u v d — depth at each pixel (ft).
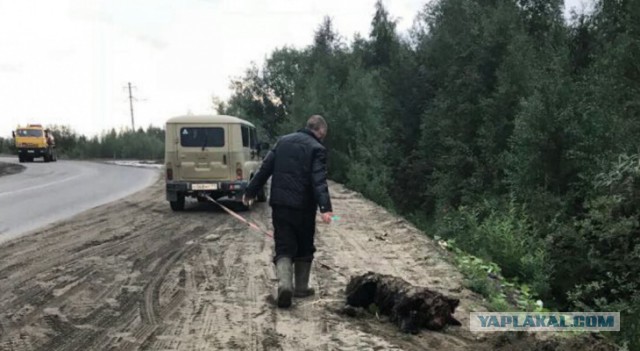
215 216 42.04
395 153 107.34
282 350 13.57
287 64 170.40
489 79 82.53
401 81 116.57
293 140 17.65
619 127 48.39
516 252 30.42
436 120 91.97
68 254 26.21
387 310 16.65
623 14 64.44
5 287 19.80
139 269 22.90
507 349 14.40
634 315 23.12
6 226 36.06
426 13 110.63
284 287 16.84
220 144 44.68
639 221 27.63
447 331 15.56
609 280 27.84
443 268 23.68
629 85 53.62
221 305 17.53
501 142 71.77
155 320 15.96
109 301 17.98
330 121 92.43
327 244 29.68
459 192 75.15
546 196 49.08
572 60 76.74
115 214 42.73
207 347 13.73
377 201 70.95
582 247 30.12
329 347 13.80
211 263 24.18
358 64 106.93
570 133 52.34
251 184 18.06
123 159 210.18
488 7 89.20
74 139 234.79
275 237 17.74
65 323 15.66
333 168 89.51
